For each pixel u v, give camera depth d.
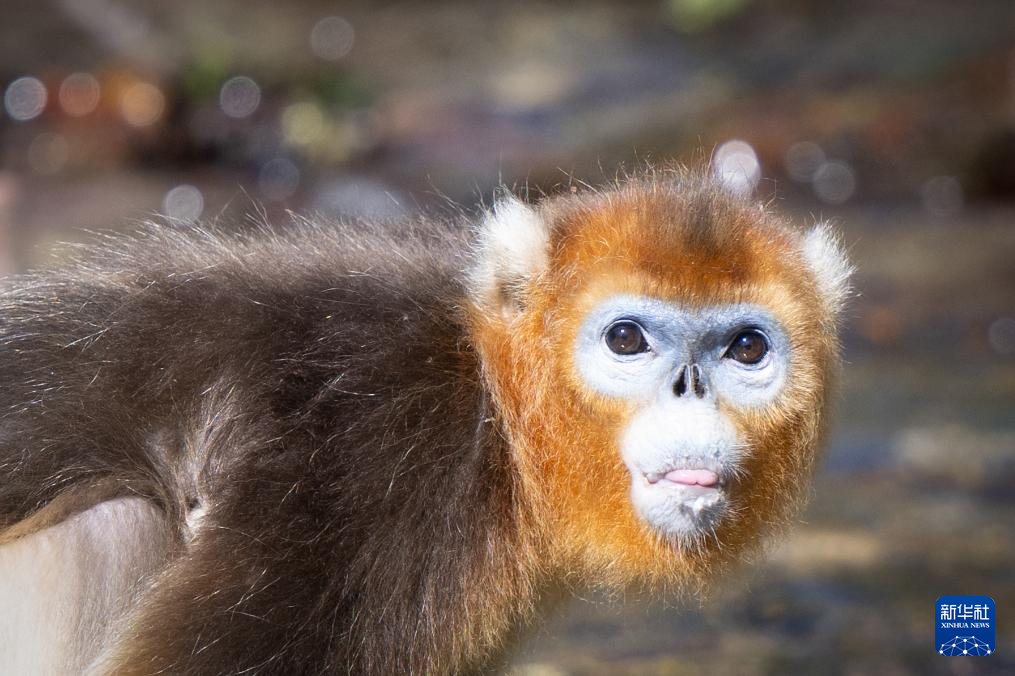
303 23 61.06
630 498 13.43
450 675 13.83
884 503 23.25
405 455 13.14
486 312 13.97
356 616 12.63
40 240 33.78
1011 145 44.94
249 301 13.74
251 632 12.19
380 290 14.07
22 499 13.04
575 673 17.42
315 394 13.22
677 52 57.56
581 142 47.75
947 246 38.81
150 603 12.40
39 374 13.48
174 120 46.16
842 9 58.06
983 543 21.50
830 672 17.41
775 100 50.16
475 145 47.62
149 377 13.45
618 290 13.14
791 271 13.62
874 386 29.41
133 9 54.66
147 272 14.35
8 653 13.01
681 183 14.41
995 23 53.31
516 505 13.77
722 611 19.50
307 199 42.22
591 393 13.29
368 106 50.91
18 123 45.59
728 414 13.17
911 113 47.09
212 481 13.02
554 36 60.91
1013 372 30.20
